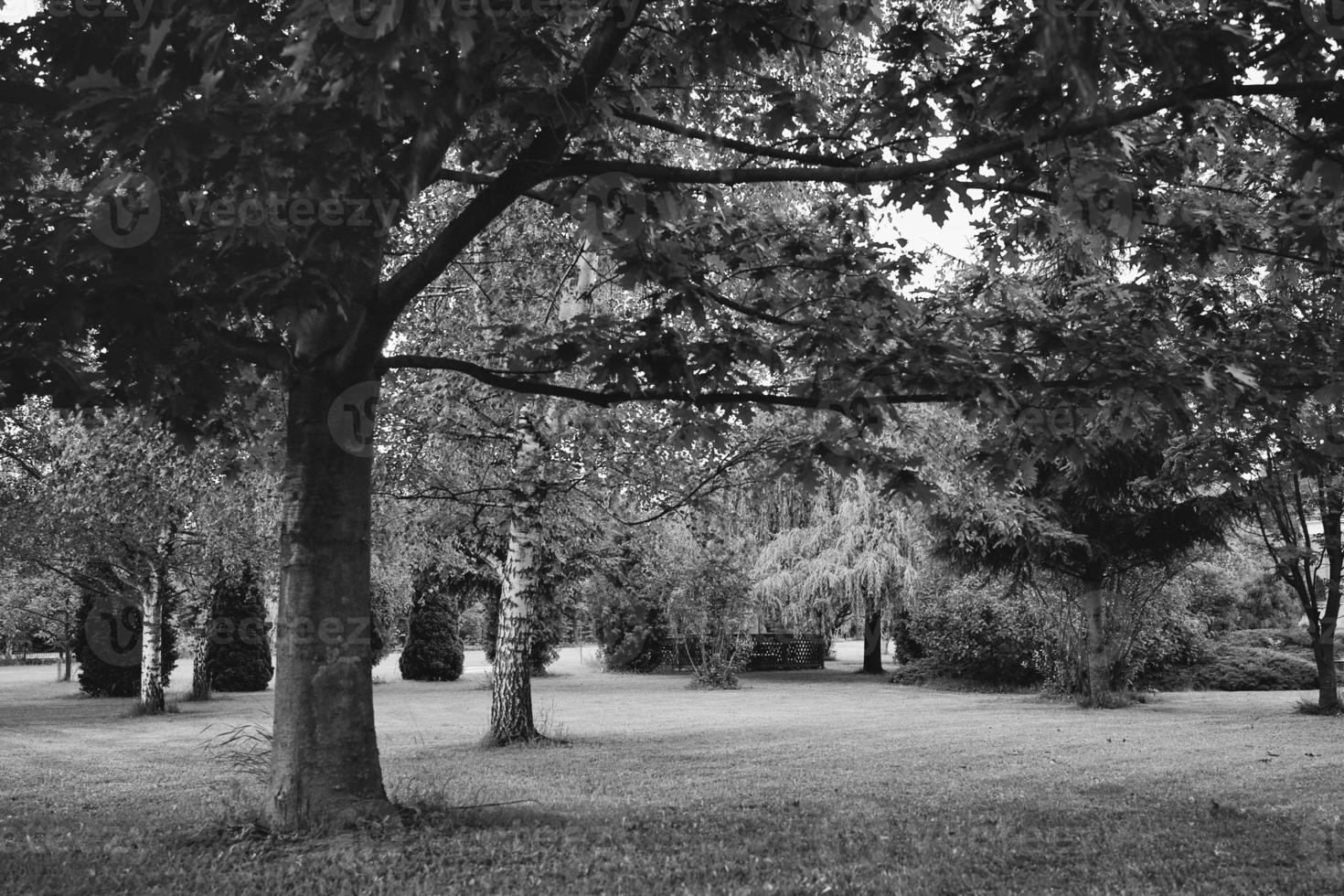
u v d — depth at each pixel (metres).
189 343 6.57
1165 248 7.86
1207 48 5.00
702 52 6.47
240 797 9.22
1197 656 27.97
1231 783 10.01
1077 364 7.82
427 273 6.91
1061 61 4.78
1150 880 5.95
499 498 14.80
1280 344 8.09
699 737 16.03
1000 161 7.09
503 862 6.44
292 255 5.54
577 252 13.03
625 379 7.31
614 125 7.67
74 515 18.20
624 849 6.86
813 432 11.05
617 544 17.61
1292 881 5.84
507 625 15.30
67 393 6.71
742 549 29.58
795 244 8.07
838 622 32.62
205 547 20.50
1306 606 18.80
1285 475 17.05
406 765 12.65
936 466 12.77
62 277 5.74
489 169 6.82
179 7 5.10
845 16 6.11
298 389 7.30
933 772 11.46
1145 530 20.42
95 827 8.08
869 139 7.15
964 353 7.40
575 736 16.36
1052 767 11.64
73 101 5.61
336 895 5.67
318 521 7.20
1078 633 23.05
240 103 4.81
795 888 5.80
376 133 5.08
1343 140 5.42
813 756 13.23
